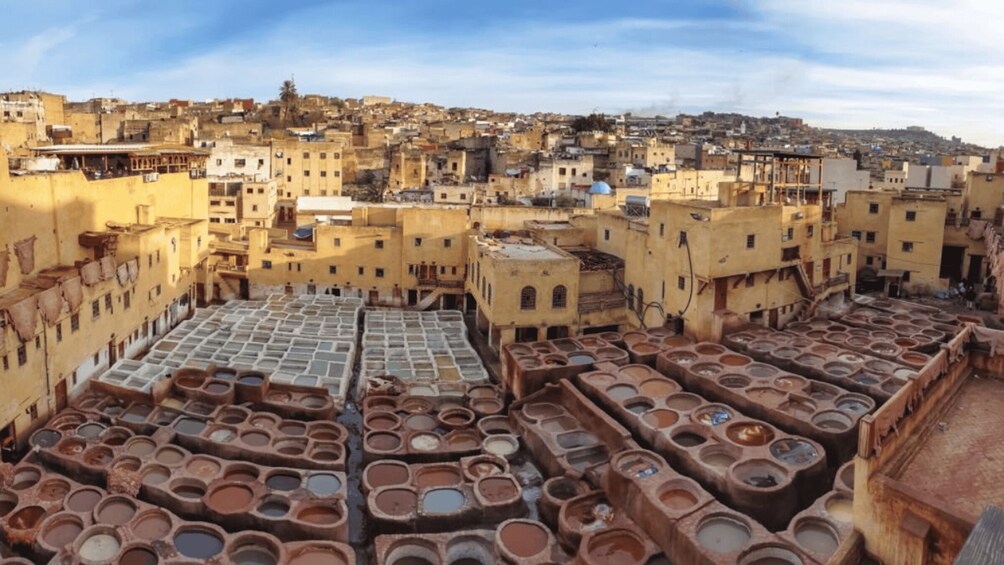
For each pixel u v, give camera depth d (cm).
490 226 7281
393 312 6538
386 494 3588
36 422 3978
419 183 11738
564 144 14975
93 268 4553
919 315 5616
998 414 1973
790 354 4647
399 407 4600
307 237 7544
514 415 4322
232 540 3030
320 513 3378
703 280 4912
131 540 2989
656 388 4312
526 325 5606
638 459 3494
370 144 14850
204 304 6850
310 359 5228
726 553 2788
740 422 3775
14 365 3753
